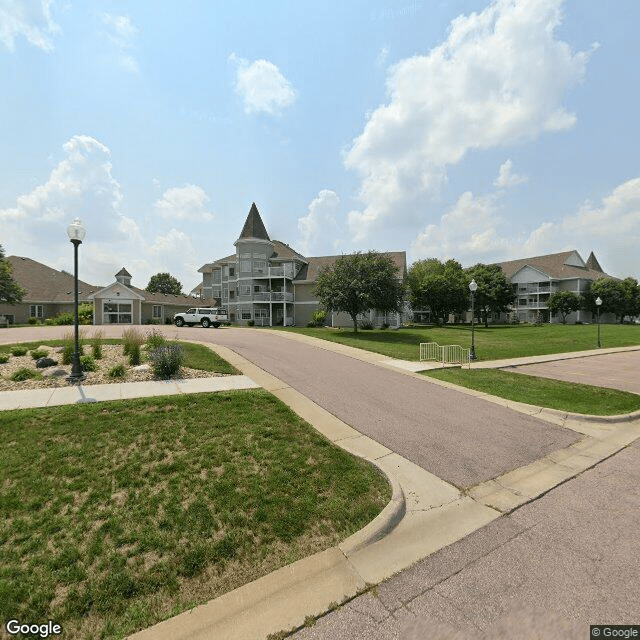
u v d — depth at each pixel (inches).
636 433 270.7
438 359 593.9
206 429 236.2
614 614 102.7
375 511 154.4
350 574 120.2
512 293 1775.3
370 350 655.8
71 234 368.5
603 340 1048.8
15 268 1547.7
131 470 181.9
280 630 98.9
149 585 114.5
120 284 1483.8
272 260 1599.4
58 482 169.3
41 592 110.3
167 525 142.4
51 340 582.6
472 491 178.9
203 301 2039.9
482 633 97.1
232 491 166.9
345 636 96.4
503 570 121.1
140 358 444.1
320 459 202.1
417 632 97.4
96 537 134.9
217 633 98.3
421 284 1771.7
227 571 121.2
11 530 137.1
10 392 312.5
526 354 738.8
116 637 97.5
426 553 131.0
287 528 143.0
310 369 456.8
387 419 282.8
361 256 1045.8
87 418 244.7
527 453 226.8
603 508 162.1
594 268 2832.2
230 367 434.0
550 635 96.3
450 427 269.7
